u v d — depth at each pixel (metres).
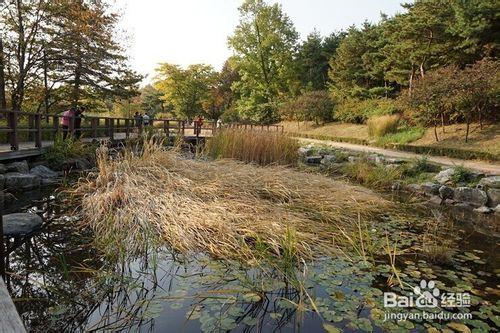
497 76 10.03
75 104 13.04
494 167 8.08
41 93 12.11
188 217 3.82
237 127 8.81
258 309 2.44
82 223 4.15
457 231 4.39
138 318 2.32
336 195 5.10
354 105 19.83
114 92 13.71
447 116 12.90
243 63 27.11
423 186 6.61
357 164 8.36
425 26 13.34
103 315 2.37
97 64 12.80
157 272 3.01
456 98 10.48
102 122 20.91
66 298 2.57
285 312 2.39
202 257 3.27
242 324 2.25
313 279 2.86
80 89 13.05
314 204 4.67
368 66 20.16
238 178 5.10
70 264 3.15
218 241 3.43
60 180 6.41
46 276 2.91
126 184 4.57
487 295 2.65
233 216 3.84
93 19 12.23
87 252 3.42
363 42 21.08
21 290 2.69
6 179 5.56
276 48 26.45
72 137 8.23
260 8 26.16
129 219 3.80
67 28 11.66
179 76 28.84
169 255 3.32
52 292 2.66
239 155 7.79
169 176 4.86
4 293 1.39
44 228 4.05
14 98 11.23
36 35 11.23
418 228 4.43
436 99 11.09
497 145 9.93
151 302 2.51
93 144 8.90
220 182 4.79
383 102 17.80
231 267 3.06
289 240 3.12
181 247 3.35
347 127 19.20
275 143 8.09
